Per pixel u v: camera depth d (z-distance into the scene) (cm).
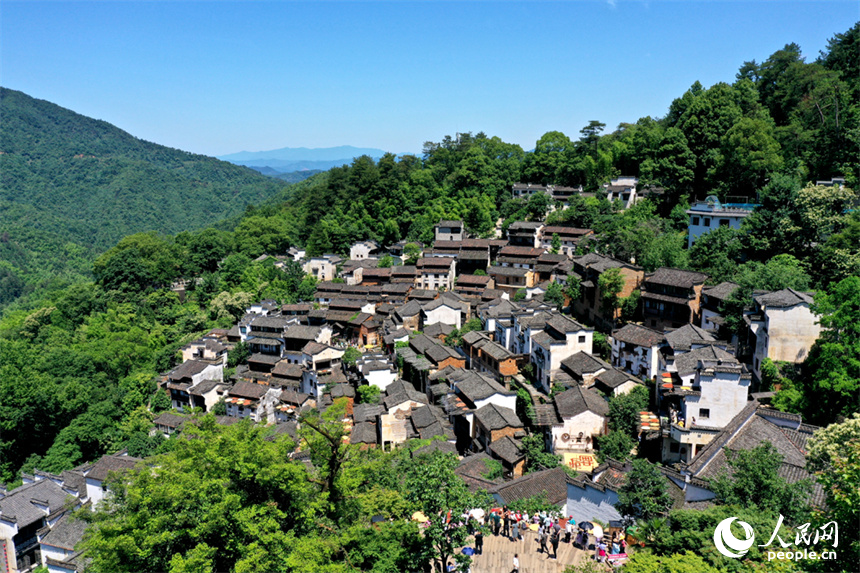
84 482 5288
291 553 2145
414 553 2456
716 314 5094
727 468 2967
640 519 2723
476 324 7131
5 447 6575
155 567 2198
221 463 2284
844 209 5425
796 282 4662
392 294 8569
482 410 4869
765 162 6912
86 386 7331
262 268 11112
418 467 2558
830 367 3525
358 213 12362
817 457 2614
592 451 4325
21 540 4756
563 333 5138
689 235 6956
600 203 8925
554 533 2750
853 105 7038
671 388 4131
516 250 8438
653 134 9331
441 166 13188
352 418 5762
